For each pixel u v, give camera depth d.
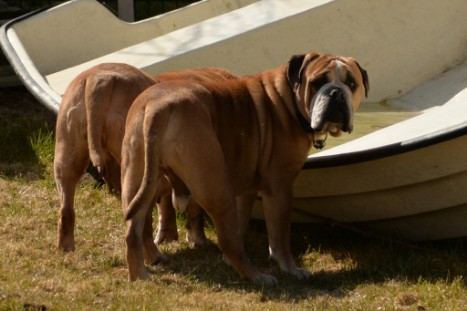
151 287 6.66
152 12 16.83
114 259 7.52
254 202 8.09
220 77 8.53
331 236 8.55
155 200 7.48
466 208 7.60
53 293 6.36
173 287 6.79
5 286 6.33
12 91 13.48
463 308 6.55
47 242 7.93
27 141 11.04
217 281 7.09
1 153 10.73
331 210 8.21
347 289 7.02
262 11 11.42
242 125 7.25
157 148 6.52
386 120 10.11
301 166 7.48
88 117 7.15
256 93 7.40
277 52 10.94
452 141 7.09
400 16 11.34
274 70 7.60
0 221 8.52
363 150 7.32
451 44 11.52
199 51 10.57
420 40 11.43
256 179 7.46
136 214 6.66
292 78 7.33
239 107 7.25
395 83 11.41
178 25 12.79
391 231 8.15
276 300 6.69
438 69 11.51
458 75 11.25
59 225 7.73
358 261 7.76
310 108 7.17
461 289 6.89
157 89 6.84
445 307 6.56
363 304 6.60
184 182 6.73
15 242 7.92
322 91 7.04
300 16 10.97
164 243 8.25
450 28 11.51
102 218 8.84
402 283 7.07
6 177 9.98
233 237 6.91
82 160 7.55
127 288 6.60
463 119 7.99
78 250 7.78
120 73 7.34
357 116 10.36
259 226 8.91
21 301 6.01
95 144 7.10
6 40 11.13
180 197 6.85
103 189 9.72
